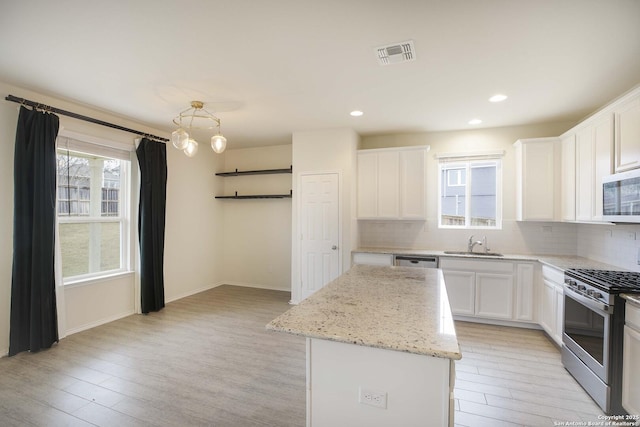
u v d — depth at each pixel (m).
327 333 1.35
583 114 3.74
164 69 2.64
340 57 2.42
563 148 3.67
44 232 3.13
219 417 2.11
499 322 3.86
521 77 2.74
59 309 3.32
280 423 2.05
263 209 5.81
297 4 1.80
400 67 2.58
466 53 2.35
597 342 2.25
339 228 4.49
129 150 4.20
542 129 4.15
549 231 4.10
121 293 4.12
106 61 2.51
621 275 2.48
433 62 2.49
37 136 3.09
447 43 2.21
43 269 3.12
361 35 2.12
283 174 5.68
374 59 2.45
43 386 2.48
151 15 1.92
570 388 2.46
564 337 2.76
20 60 2.49
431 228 4.60
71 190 3.61
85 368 2.76
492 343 3.31
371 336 1.31
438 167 4.57
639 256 2.74
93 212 3.85
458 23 1.97
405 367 1.30
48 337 3.14
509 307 3.74
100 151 3.84
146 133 4.35
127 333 3.56
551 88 2.97
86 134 3.64
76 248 3.67
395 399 1.31
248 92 3.13
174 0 1.77
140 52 2.37
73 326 3.57
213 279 5.81
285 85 2.96
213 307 4.55
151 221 4.29
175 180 4.96
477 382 2.54
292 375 2.65
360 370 1.37
